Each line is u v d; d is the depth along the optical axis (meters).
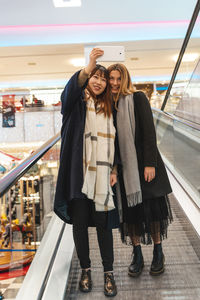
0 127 10.27
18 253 1.93
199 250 2.61
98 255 2.82
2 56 9.90
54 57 10.16
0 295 1.53
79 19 8.66
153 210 2.23
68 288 2.25
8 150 10.26
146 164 2.12
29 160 2.21
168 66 11.83
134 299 2.09
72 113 2.11
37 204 2.63
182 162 4.33
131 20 8.71
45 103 10.29
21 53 9.64
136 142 2.19
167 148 5.35
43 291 1.98
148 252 2.80
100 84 2.12
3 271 1.68
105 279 2.15
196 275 2.34
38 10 8.55
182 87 6.85
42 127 10.24
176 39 8.91
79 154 2.05
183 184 4.09
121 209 2.19
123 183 2.24
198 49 5.98
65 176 2.07
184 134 4.11
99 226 2.13
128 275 2.39
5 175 1.68
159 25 8.89
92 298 2.12
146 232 2.22
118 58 2.13
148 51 9.93
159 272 2.35
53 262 2.40
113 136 2.12
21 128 10.27
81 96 2.13
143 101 2.21
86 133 2.09
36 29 8.90
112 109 2.23
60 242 2.79
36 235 2.46
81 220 2.12
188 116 6.51
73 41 8.93
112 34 8.96
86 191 1.98
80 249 2.16
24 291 1.88
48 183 3.22
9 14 8.62
